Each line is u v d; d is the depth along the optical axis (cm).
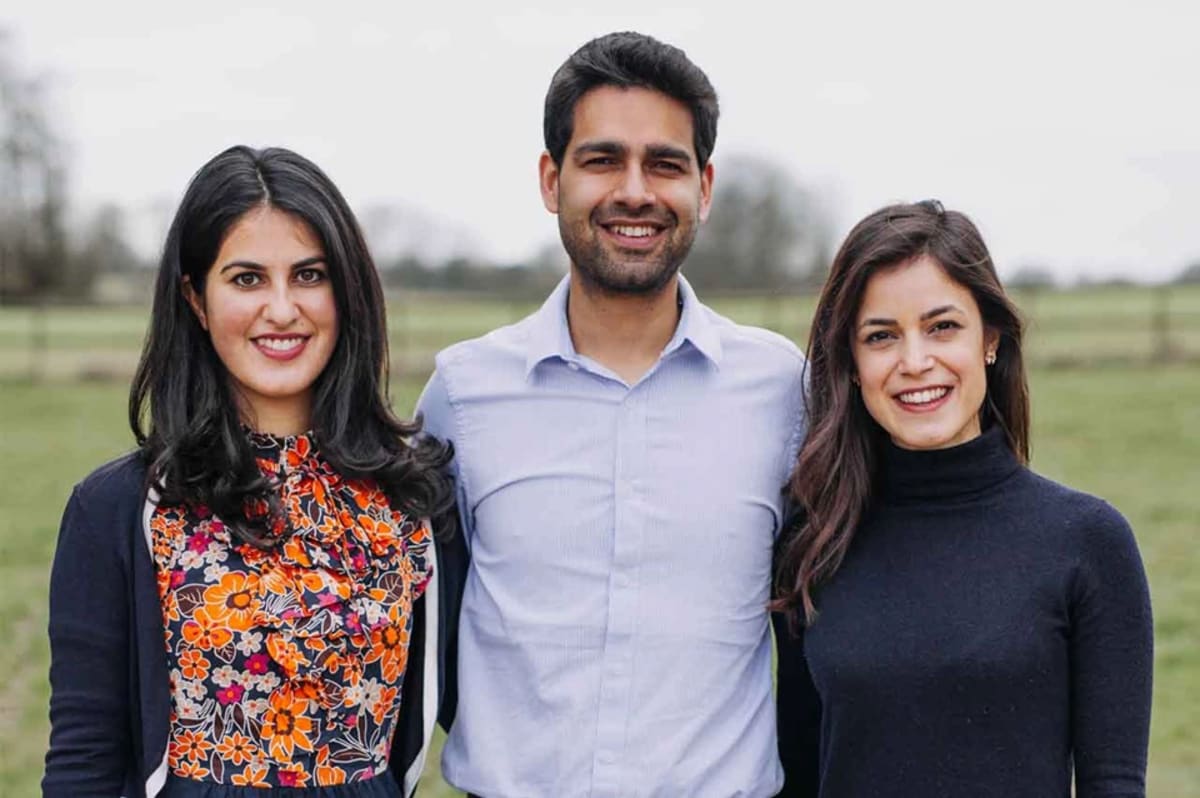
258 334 257
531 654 284
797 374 306
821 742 277
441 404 305
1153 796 533
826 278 294
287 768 251
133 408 262
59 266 3581
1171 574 886
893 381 270
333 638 251
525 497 290
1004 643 253
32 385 2114
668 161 288
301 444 267
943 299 267
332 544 260
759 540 293
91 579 251
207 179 259
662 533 286
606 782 278
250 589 250
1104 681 253
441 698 281
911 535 272
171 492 250
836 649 267
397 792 267
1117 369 2080
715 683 284
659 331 298
